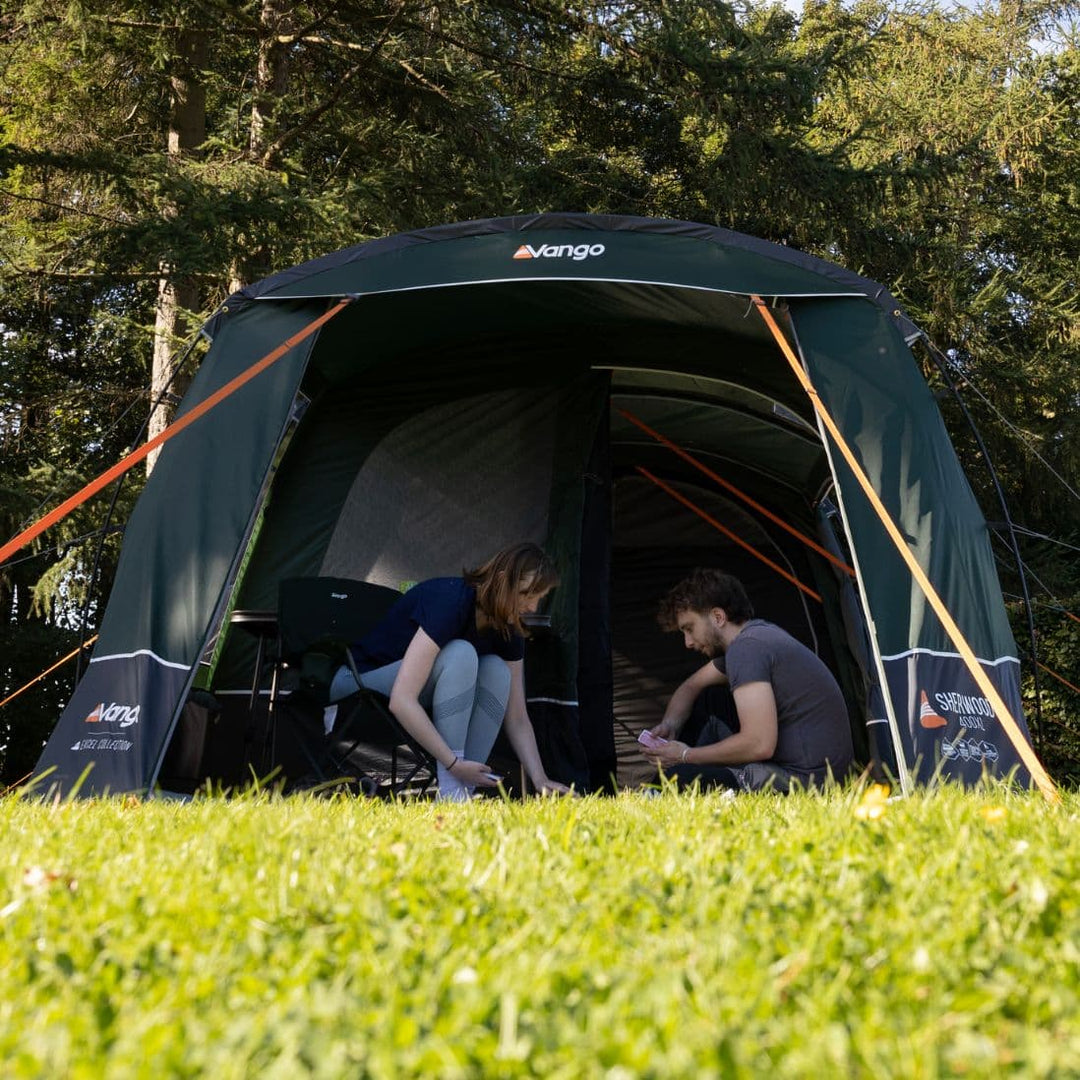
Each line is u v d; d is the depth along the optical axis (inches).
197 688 187.0
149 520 169.6
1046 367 490.9
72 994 44.5
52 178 410.9
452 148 423.2
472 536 224.4
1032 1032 36.8
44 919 56.5
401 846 76.7
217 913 57.2
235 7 386.3
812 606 274.2
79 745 153.7
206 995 44.6
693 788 115.0
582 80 465.1
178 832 86.8
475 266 191.9
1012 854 69.6
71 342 494.0
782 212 458.6
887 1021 40.0
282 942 51.7
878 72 608.1
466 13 415.2
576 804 107.3
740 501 280.2
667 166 516.4
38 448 487.8
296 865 69.0
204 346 378.0
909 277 479.8
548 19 434.0
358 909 57.6
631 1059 35.3
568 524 221.3
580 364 234.7
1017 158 553.0
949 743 150.1
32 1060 35.2
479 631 158.2
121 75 420.2
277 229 368.8
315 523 223.9
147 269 390.0
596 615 217.9
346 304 192.1
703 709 204.5
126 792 146.6
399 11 399.2
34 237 416.5
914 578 160.7
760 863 67.7
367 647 161.9
